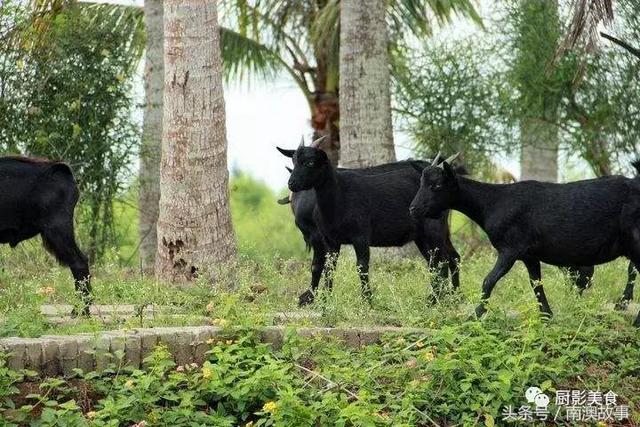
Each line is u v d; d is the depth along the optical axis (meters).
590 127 21.64
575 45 17.06
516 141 22.94
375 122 19.12
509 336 11.10
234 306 11.20
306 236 14.50
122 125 19.11
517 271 15.91
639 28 20.67
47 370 9.75
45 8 17.72
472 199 12.38
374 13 19.11
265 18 23.62
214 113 14.54
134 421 9.39
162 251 14.59
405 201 13.56
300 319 11.65
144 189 20.41
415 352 10.45
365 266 13.27
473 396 10.16
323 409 9.68
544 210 12.10
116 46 19.06
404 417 9.74
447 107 22.92
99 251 19.27
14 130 18.34
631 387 11.02
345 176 13.39
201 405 9.90
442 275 13.80
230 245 14.67
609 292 15.03
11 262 17.23
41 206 11.84
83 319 11.23
